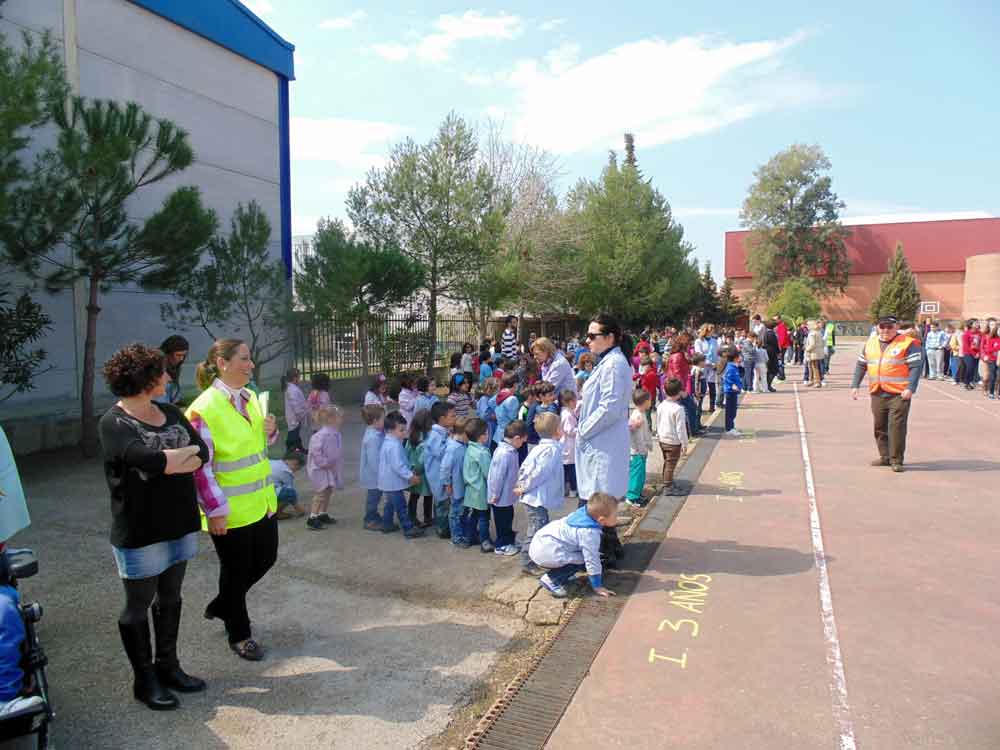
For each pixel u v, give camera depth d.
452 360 12.76
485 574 5.21
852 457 9.38
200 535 6.23
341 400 15.92
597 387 5.04
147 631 3.42
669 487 7.54
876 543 5.77
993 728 3.16
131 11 12.37
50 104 8.08
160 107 13.02
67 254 10.86
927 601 4.59
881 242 63.19
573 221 32.19
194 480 3.52
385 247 17.55
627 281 34.69
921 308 62.00
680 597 4.71
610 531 5.25
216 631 4.25
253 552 3.94
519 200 28.94
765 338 18.22
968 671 3.68
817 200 59.66
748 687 3.55
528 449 7.32
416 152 20.33
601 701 3.44
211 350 3.89
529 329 31.14
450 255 20.56
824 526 6.28
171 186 13.23
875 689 3.51
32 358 9.05
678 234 38.72
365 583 5.04
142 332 12.66
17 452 9.81
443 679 3.68
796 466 8.86
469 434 5.76
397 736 3.17
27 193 8.03
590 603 4.62
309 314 14.62
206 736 3.17
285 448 10.27
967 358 17.53
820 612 4.44
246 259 11.88
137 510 3.25
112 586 5.00
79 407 10.98
